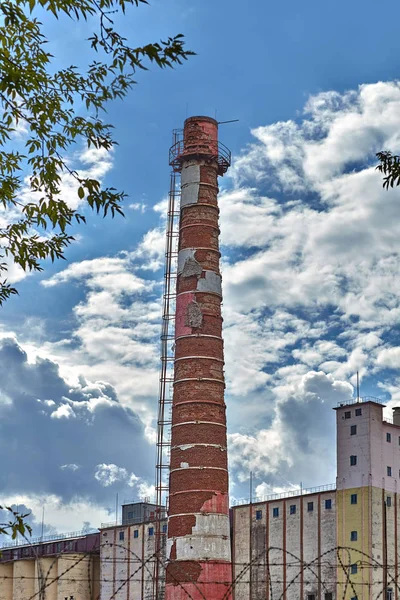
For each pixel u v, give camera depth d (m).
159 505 95.81
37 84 26.27
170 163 89.94
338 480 108.31
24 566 134.50
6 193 27.59
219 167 89.69
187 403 82.88
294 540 110.75
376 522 104.50
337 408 110.81
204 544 79.69
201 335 84.12
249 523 116.25
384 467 107.56
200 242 86.44
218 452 82.12
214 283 85.88
